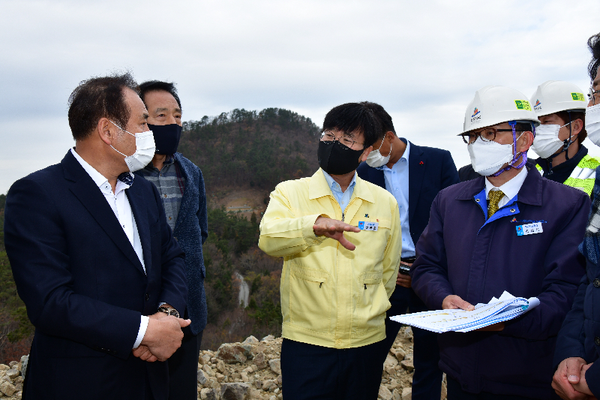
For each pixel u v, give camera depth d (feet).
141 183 6.26
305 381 6.44
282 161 550.36
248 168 531.50
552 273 5.44
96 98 5.12
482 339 5.78
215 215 317.42
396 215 7.50
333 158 6.56
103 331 4.60
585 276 5.15
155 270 5.76
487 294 5.76
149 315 5.47
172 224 7.93
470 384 5.82
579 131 8.46
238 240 284.82
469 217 6.29
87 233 4.98
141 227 5.68
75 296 4.66
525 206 5.88
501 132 5.90
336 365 6.50
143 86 7.89
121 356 4.73
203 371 11.66
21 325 87.30
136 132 5.39
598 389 4.13
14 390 10.39
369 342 6.72
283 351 6.86
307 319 6.56
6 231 4.75
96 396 4.88
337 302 6.43
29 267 4.57
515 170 6.08
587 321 4.66
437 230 6.82
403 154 10.02
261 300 200.54
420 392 9.55
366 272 6.68
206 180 515.09
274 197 7.11
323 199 6.93
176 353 7.51
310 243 5.89
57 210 4.85
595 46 5.72
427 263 6.79
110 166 5.41
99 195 5.16
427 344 9.43
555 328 5.24
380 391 10.63
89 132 5.18
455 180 10.02
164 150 7.83
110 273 5.09
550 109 8.48
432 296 6.19
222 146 597.52
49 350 4.83
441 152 10.22
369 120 6.57
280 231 6.05
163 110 7.80
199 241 8.22
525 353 5.56
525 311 5.09
